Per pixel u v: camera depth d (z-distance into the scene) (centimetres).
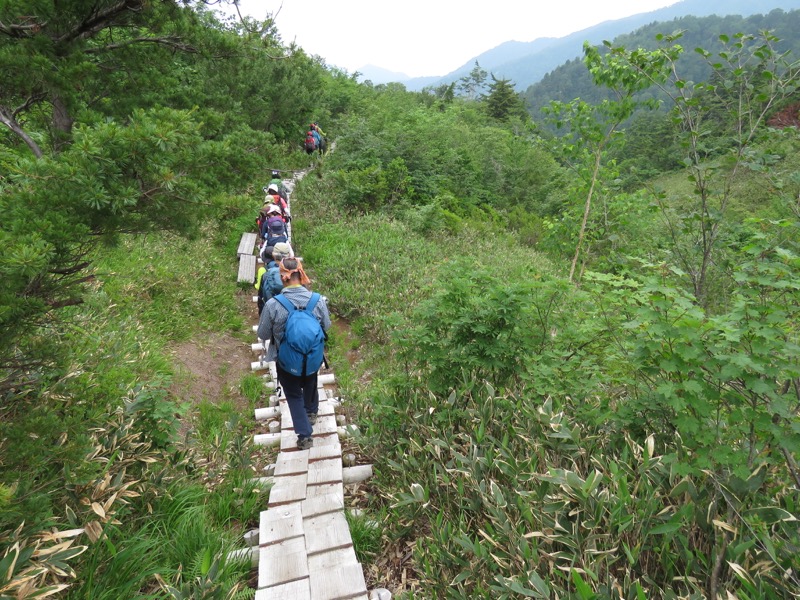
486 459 342
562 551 265
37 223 241
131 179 292
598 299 379
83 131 281
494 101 5800
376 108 3044
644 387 334
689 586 231
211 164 346
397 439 442
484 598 263
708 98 505
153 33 496
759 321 259
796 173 456
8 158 431
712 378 273
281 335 413
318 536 343
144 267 751
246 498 389
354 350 717
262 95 1571
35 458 259
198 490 377
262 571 311
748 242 326
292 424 491
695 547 256
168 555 315
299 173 1655
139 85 512
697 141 511
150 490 347
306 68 1677
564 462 337
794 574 221
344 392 579
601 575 252
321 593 296
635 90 665
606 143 771
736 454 257
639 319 288
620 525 249
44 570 224
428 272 967
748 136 479
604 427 357
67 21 408
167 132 285
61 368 319
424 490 354
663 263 354
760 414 260
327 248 1091
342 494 389
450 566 300
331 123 2534
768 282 251
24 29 390
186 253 918
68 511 291
